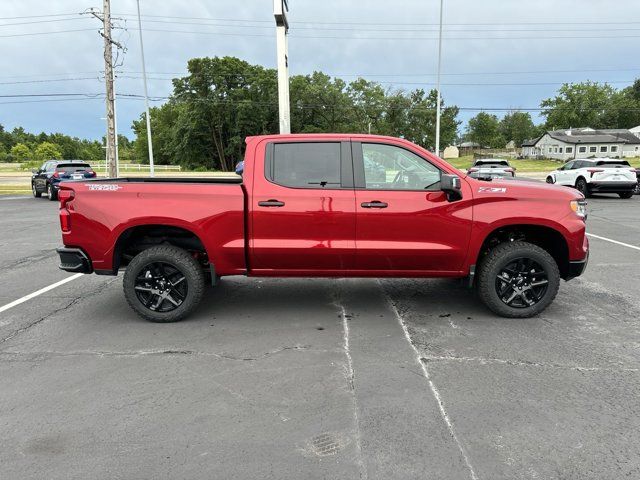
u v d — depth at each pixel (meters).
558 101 94.06
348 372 3.79
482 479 2.52
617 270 7.07
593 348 4.22
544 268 4.86
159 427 3.04
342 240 4.80
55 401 3.37
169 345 4.39
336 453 2.75
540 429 2.97
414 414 3.15
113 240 4.84
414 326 4.82
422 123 77.00
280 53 12.80
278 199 4.77
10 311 5.44
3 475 2.58
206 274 5.48
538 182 5.39
